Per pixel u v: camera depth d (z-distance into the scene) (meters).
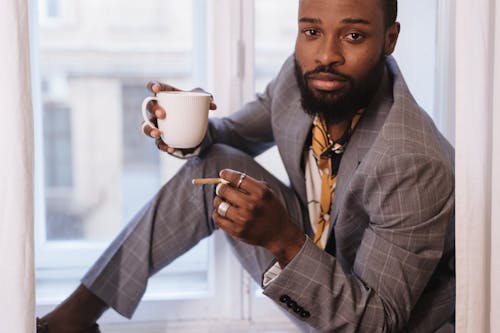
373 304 1.11
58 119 4.72
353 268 1.19
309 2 1.15
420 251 1.12
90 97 4.83
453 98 1.52
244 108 1.46
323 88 1.17
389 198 1.11
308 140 1.32
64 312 1.30
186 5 5.48
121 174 4.17
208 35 1.57
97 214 3.76
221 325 1.59
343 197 1.19
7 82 0.96
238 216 1.08
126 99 4.86
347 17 1.13
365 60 1.16
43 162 1.72
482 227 1.07
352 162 1.22
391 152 1.11
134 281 1.31
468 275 1.08
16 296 1.00
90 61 5.00
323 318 1.13
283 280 1.11
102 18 5.24
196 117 1.17
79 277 1.73
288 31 4.89
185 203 1.31
